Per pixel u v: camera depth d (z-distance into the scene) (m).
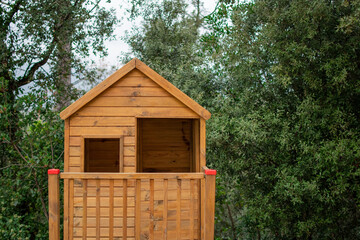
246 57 8.13
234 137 7.46
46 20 8.82
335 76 6.19
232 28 8.22
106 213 4.37
